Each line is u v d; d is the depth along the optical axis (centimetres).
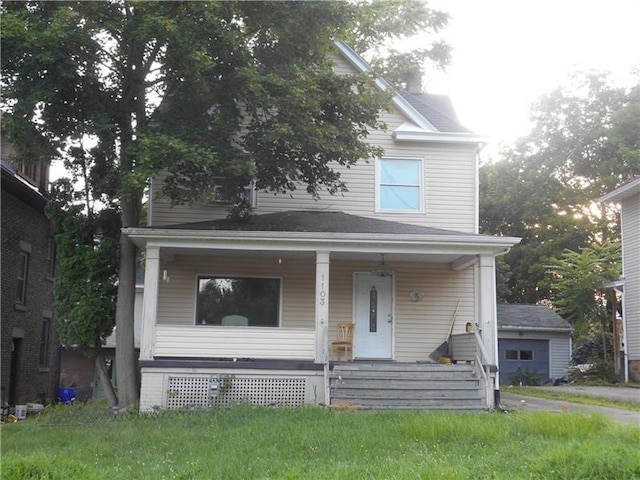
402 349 1766
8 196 1886
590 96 3956
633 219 2691
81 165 1598
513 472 716
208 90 1343
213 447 937
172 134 1348
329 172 1596
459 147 1862
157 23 1208
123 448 941
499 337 2895
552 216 3831
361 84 1588
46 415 1452
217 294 1755
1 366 1838
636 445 827
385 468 734
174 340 1460
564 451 742
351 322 1764
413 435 966
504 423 1047
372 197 1820
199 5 1258
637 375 2595
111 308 1571
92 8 1262
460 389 1442
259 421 1142
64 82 1329
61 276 1573
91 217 1605
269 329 1481
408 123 1853
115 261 1576
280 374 1462
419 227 1662
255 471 764
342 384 1446
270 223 1612
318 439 951
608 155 3816
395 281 1791
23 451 908
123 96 1471
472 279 1809
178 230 1466
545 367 2894
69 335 1554
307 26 1425
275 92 1388
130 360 1534
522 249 3878
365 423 1095
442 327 1783
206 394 1440
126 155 1423
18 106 1289
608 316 2886
